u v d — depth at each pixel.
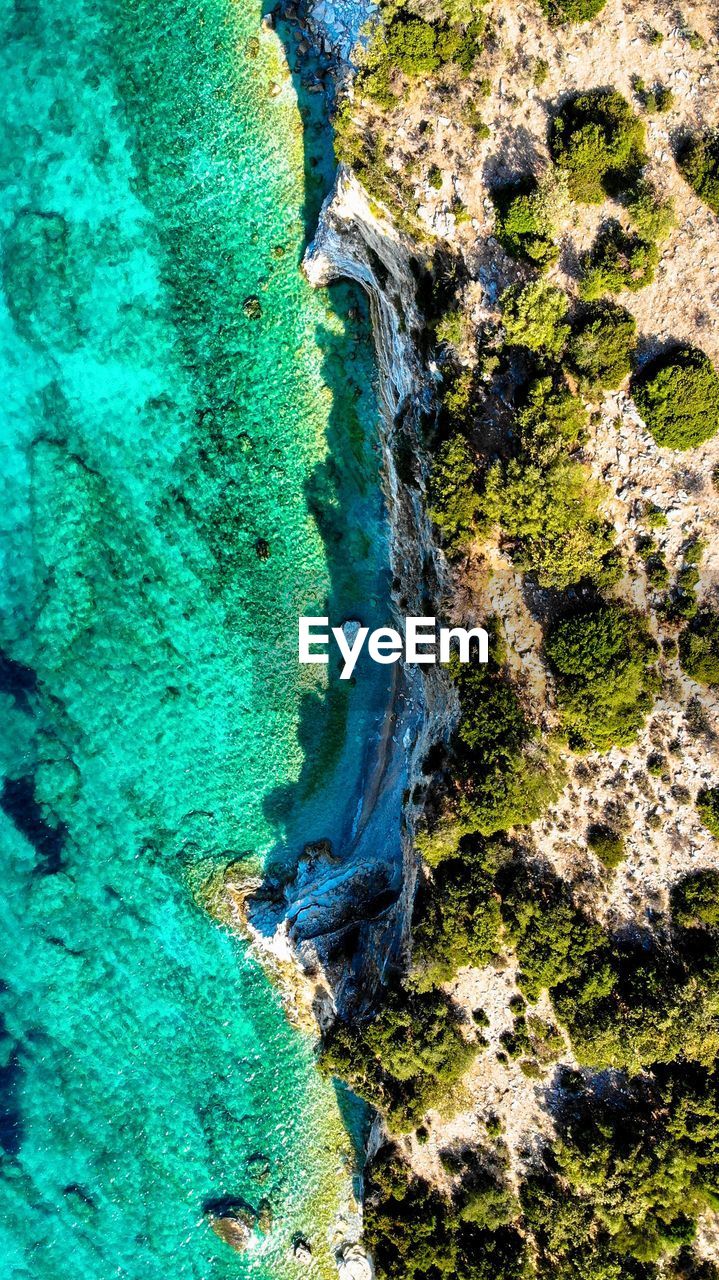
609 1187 29.22
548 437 27.88
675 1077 29.22
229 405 35.19
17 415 36.09
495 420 29.17
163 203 34.66
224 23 33.47
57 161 34.91
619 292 28.64
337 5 31.84
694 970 28.84
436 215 29.05
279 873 36.88
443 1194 31.33
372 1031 30.11
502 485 28.28
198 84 33.88
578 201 28.25
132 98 34.41
